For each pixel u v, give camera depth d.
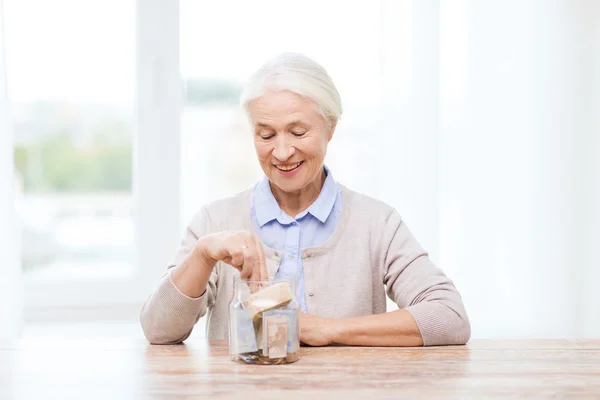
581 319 2.29
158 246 2.33
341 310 1.45
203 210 1.53
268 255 1.43
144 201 2.31
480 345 1.25
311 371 1.05
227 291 1.48
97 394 0.94
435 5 2.21
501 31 2.22
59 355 1.16
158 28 2.28
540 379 1.01
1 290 1.97
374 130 2.29
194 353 1.17
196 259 1.23
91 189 2.31
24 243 2.28
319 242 1.48
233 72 2.31
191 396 0.93
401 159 2.22
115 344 1.25
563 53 2.25
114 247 2.34
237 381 0.99
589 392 0.95
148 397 0.92
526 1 2.23
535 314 2.27
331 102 1.34
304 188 1.47
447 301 1.32
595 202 2.29
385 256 1.50
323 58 2.29
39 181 2.28
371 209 1.53
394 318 1.25
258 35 2.30
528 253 2.26
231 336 1.11
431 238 2.23
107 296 2.31
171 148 2.31
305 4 2.28
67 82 2.26
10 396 0.93
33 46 2.23
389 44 2.22
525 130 2.25
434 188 2.23
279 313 1.09
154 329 1.24
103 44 2.27
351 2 2.28
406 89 2.21
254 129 1.34
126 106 2.31
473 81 2.22
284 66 1.32
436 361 1.12
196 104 2.32
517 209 2.25
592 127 2.28
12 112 2.02
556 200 2.27
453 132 2.23
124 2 2.27
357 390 0.95
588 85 2.27
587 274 2.29
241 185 2.34
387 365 1.09
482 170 2.24
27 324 2.22
